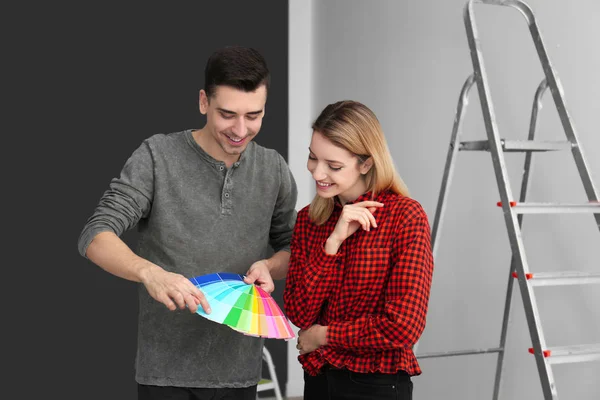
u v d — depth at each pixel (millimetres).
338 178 1658
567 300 2779
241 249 1915
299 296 1700
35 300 4086
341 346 1625
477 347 3264
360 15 4250
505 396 3068
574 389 2730
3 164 4031
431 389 3598
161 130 4398
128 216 1804
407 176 3814
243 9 4676
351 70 4355
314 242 1784
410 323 1555
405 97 3830
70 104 4172
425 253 1609
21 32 4074
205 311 1568
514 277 2893
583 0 2717
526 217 2982
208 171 1875
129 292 4281
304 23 4859
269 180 1963
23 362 4059
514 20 3047
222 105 1694
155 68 4383
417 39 3727
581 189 2701
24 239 4066
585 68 2707
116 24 4281
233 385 1904
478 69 2451
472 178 3295
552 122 2840
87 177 4207
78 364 4172
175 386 1856
